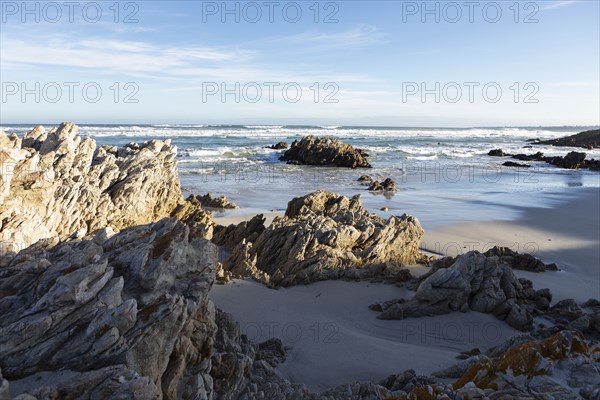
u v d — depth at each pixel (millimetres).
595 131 150625
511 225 36656
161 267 8820
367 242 26438
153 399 6738
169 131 135000
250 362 10789
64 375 6840
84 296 7656
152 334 7570
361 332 17797
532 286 21828
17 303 8102
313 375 13688
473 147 124312
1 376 6492
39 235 17297
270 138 127250
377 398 11008
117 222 25953
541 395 7625
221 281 21234
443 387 8414
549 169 78312
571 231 35156
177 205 31766
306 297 21031
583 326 17516
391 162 85500
